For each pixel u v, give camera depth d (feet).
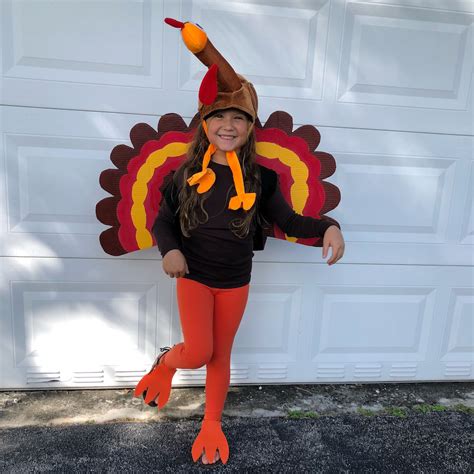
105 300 6.82
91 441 5.85
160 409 6.60
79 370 6.95
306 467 5.63
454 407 7.08
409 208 7.10
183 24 4.72
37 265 6.55
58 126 6.19
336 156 6.79
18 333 6.74
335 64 6.49
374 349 7.59
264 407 6.84
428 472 5.65
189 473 5.42
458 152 7.00
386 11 6.40
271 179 5.71
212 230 5.27
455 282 7.47
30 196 6.33
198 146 5.51
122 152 5.94
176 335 7.06
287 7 6.23
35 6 5.83
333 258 5.12
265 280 7.07
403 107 6.75
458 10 6.49
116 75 6.17
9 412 6.39
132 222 6.06
